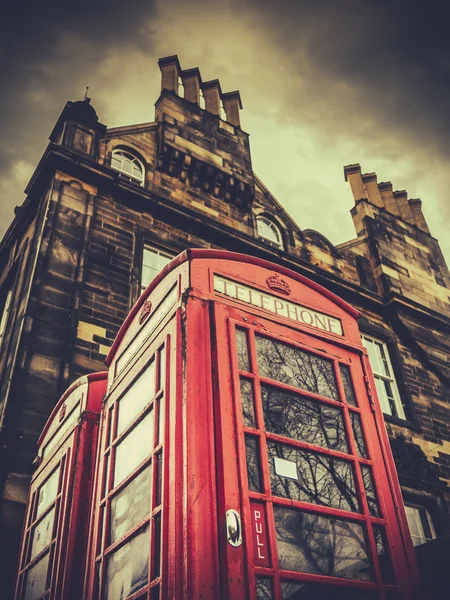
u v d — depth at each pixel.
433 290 14.23
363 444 4.29
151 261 9.86
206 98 14.34
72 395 5.55
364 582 3.51
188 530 3.00
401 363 12.04
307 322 4.69
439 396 12.01
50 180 9.59
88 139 10.82
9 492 5.91
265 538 3.23
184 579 2.89
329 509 3.66
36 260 8.23
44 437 6.12
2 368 7.65
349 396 4.52
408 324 12.74
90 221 9.31
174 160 11.66
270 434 3.69
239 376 3.82
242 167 12.78
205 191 11.88
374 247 14.03
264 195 13.23
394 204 16.38
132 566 3.51
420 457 10.34
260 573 3.07
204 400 3.53
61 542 4.32
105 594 3.74
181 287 4.19
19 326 7.59
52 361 7.29
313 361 4.47
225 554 2.98
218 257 4.47
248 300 4.39
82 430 4.86
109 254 9.16
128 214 10.04
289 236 12.72
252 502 3.33
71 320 7.85
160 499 3.38
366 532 3.78
